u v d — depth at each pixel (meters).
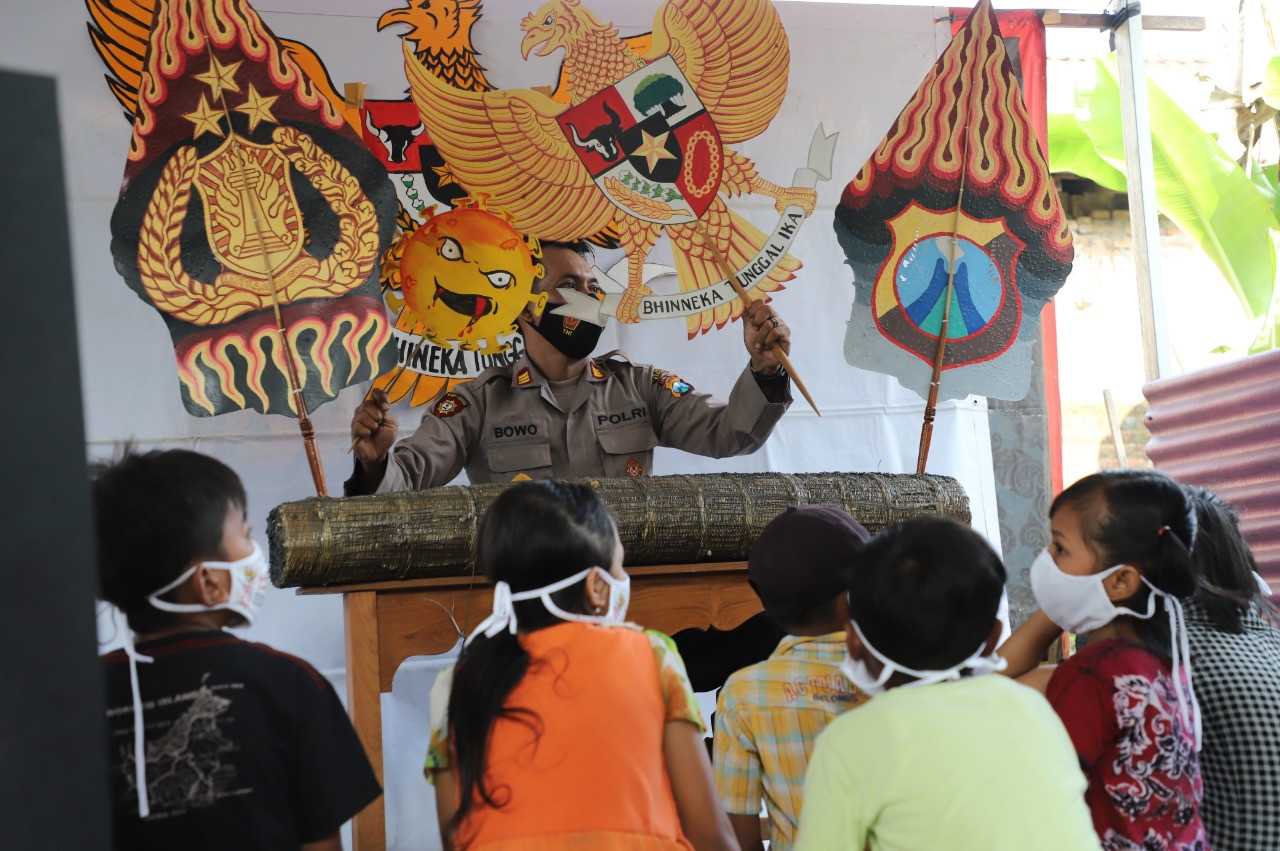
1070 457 5.77
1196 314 6.02
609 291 3.22
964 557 1.29
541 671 1.33
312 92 2.65
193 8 2.58
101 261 2.97
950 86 2.97
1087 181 5.88
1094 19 3.57
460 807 1.31
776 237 3.33
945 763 1.21
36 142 0.88
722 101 3.30
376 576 2.02
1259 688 1.55
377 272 2.68
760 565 1.61
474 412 2.94
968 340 2.93
